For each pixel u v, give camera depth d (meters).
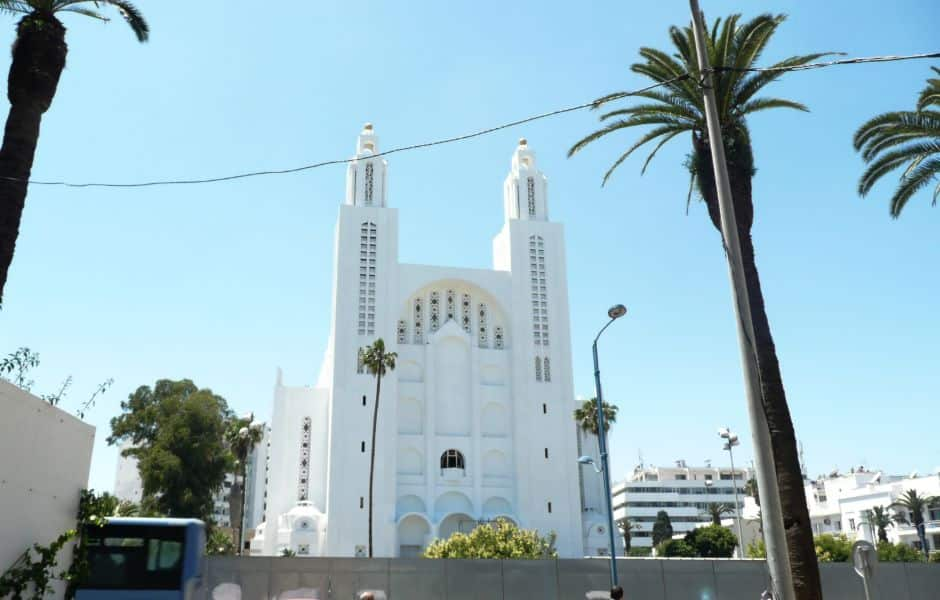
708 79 17.30
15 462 13.91
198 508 67.69
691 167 24.94
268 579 34.47
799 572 19.81
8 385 13.59
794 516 20.20
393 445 83.75
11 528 13.82
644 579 36.97
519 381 89.75
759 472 14.85
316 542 80.81
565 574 36.44
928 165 26.31
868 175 27.25
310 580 34.72
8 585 13.48
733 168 23.75
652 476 169.75
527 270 94.12
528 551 58.78
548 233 96.38
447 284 93.81
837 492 116.12
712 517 138.12
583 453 98.25
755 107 25.27
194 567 19.14
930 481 97.31
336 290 87.88
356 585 34.94
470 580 35.66
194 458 68.31
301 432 87.69
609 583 36.69
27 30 19.77
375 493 81.88
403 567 35.41
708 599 37.12
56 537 15.66
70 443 16.25
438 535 83.19
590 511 94.06
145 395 78.12
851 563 39.78
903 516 97.38
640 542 154.38
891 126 26.30
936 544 94.44
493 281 93.62
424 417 87.69
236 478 93.50
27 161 18.95
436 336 90.31
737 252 16.11
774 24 24.22
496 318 94.31
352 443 83.00
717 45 24.64
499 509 86.38
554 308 93.50
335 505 80.62
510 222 95.44
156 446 68.44
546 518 85.44
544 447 88.00
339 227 90.00
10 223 18.17
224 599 33.88
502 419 90.00
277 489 85.44
